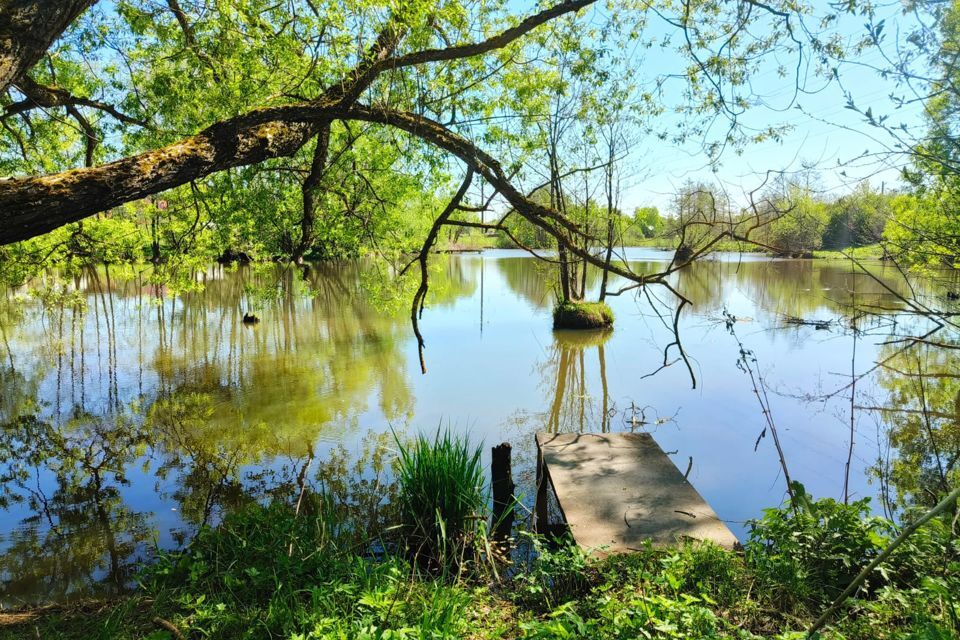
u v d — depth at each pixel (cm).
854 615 331
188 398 1169
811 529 387
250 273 3272
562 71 605
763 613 343
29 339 1802
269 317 2158
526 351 1566
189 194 877
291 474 792
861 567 361
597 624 313
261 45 559
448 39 539
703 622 301
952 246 500
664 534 465
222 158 392
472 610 380
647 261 4122
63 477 802
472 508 533
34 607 432
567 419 1009
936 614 305
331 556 443
